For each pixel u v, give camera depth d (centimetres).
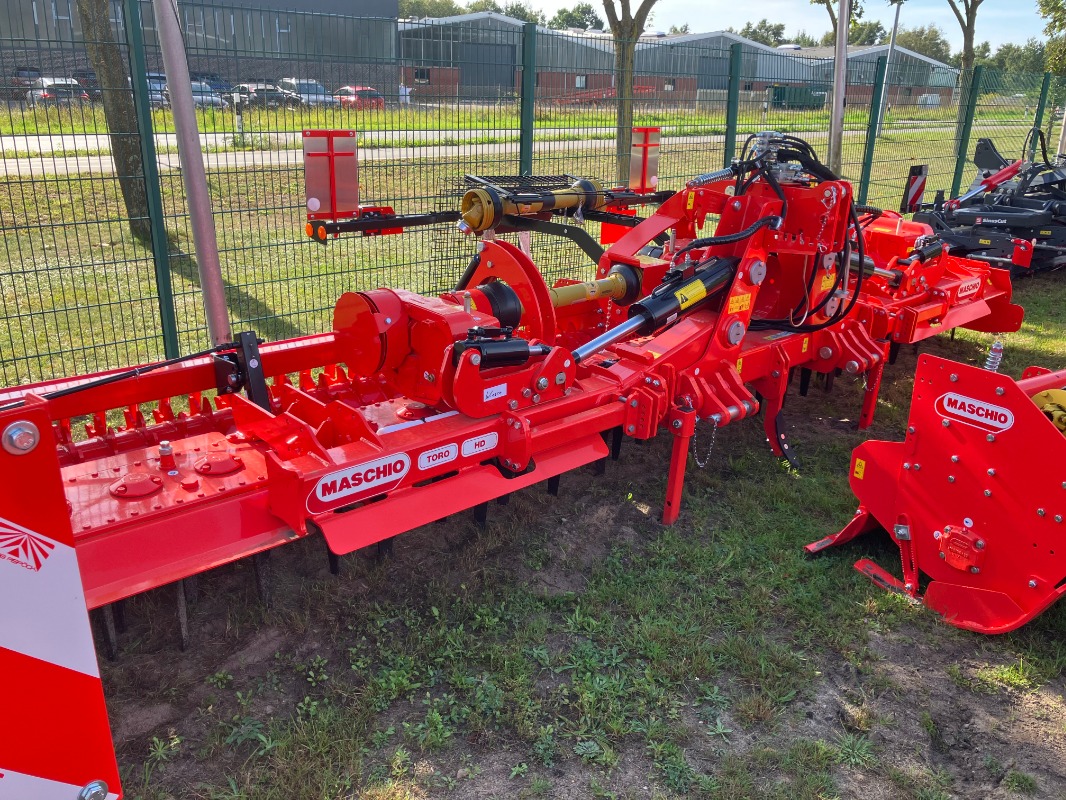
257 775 247
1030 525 306
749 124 983
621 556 375
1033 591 309
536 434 321
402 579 346
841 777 260
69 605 171
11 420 152
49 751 175
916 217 920
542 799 245
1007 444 308
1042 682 304
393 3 1767
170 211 866
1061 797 254
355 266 767
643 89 830
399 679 287
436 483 307
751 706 284
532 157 707
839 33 865
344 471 269
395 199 624
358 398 369
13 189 840
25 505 159
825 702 292
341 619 319
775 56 980
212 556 257
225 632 307
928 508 338
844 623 332
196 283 705
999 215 903
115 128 606
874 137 1155
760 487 443
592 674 297
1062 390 359
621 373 371
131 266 731
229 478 277
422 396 321
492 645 307
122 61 593
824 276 456
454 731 270
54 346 563
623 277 427
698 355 398
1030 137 981
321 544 363
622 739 270
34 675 169
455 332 302
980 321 689
